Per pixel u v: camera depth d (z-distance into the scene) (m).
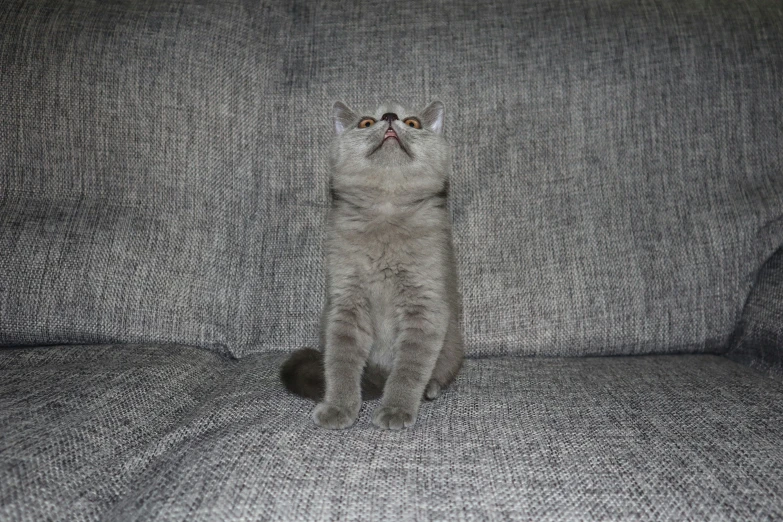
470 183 1.65
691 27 1.67
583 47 1.67
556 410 1.10
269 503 0.76
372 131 1.52
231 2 1.69
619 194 1.60
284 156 1.66
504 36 1.70
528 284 1.57
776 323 1.40
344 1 1.77
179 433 1.01
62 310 1.40
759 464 0.86
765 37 1.65
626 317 1.53
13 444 0.86
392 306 1.42
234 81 1.63
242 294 1.56
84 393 1.07
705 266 1.53
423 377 1.25
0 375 1.16
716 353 1.58
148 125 1.54
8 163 1.48
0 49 1.50
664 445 0.93
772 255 1.52
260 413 1.08
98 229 1.46
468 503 0.77
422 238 1.42
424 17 1.74
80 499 0.83
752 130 1.61
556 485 0.81
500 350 1.56
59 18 1.55
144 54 1.56
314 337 1.58
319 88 1.68
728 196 1.58
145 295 1.45
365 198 1.53
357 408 1.19
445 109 1.67
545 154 1.64
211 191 1.56
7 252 1.40
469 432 1.01
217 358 1.49
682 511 0.75
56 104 1.50
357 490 0.79
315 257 1.61
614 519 0.73
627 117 1.63
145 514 0.75
